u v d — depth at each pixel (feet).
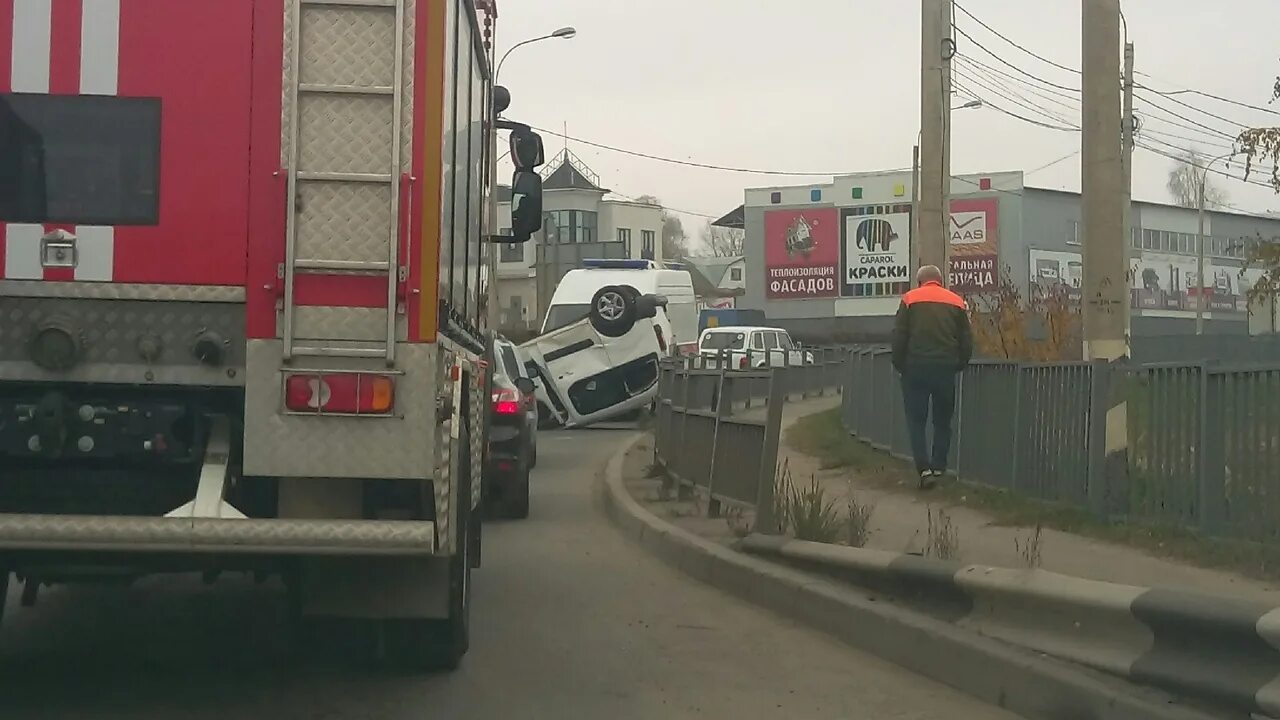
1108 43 38.19
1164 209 242.17
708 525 38.17
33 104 17.11
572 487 54.60
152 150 17.13
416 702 20.94
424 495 17.48
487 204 28.91
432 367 17.17
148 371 17.16
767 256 241.35
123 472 18.16
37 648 24.00
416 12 17.20
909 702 21.33
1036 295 73.77
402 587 20.21
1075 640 20.51
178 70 17.13
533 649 25.00
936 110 63.87
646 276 98.53
